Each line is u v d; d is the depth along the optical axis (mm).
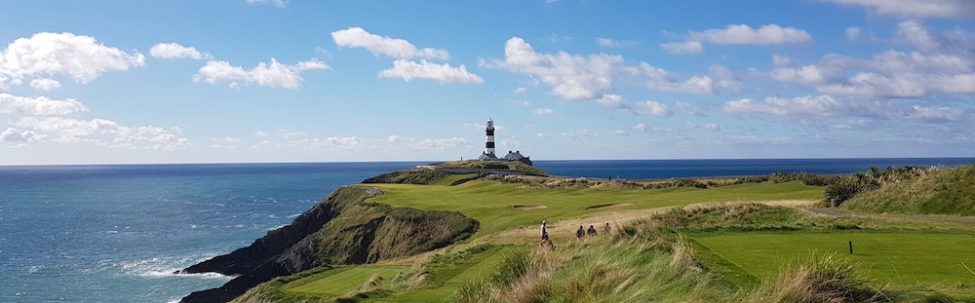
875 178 37031
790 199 43406
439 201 61344
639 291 11836
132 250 64500
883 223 22672
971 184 29969
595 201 53219
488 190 75500
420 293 18891
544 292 13867
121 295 44906
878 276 11961
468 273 21672
